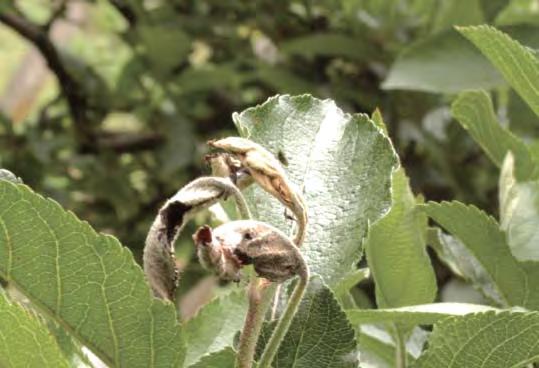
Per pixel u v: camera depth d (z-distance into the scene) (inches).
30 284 13.6
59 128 46.0
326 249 15.9
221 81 42.7
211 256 12.6
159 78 43.4
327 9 41.7
